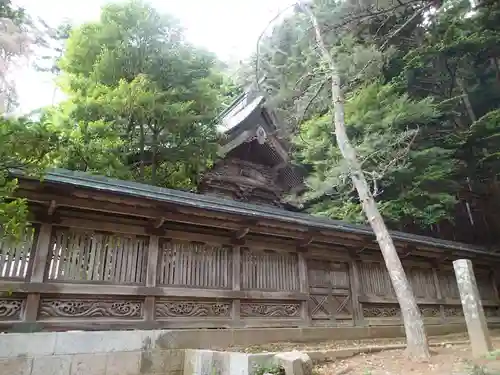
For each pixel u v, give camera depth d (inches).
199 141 542.9
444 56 754.2
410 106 607.8
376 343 362.6
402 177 607.2
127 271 297.9
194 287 323.0
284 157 730.8
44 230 273.1
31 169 169.8
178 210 309.1
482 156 703.1
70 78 488.1
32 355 203.8
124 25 497.4
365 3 609.9
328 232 400.5
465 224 844.6
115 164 413.1
